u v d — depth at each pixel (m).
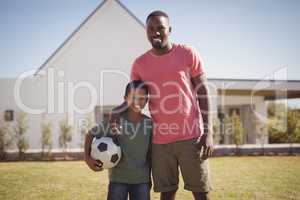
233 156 12.05
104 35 13.12
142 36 13.23
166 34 3.38
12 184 6.82
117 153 3.44
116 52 13.12
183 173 3.49
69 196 5.76
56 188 6.42
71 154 11.62
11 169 8.92
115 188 3.46
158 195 5.68
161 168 3.53
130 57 13.17
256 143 14.05
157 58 3.47
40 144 12.41
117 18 13.19
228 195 5.75
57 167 9.31
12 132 11.44
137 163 3.49
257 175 7.84
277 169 8.80
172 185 3.60
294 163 10.04
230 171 8.48
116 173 3.50
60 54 12.83
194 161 3.40
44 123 11.54
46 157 11.41
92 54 13.00
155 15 3.38
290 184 6.73
